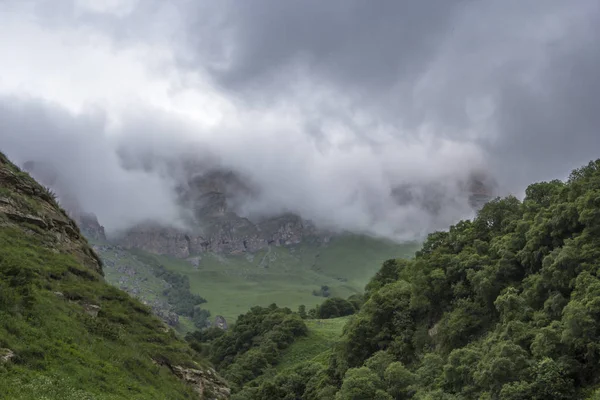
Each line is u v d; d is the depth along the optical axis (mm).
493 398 65500
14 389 31641
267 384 131375
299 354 181375
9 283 43969
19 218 57969
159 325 61688
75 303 51562
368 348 117312
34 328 40281
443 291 106188
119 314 56594
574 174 95062
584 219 77312
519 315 78062
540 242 86812
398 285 129875
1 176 62125
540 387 61250
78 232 70188
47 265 54062
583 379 61312
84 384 38219
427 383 85250
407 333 109375
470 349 80500
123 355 47656
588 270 71688
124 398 39906
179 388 52000
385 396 84500
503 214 112000
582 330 62219
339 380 120000
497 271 91750
